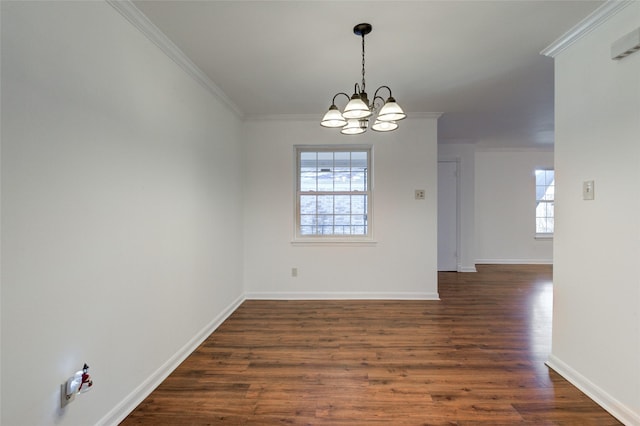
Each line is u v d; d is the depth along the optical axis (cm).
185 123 252
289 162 411
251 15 193
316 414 180
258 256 415
